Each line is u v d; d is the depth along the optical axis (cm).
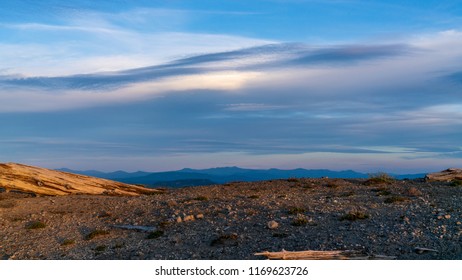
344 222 2020
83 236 2094
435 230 1814
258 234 1919
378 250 1633
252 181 3862
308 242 1758
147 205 2678
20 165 3294
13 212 2567
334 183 3531
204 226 2105
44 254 1867
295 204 2458
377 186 3297
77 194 3297
